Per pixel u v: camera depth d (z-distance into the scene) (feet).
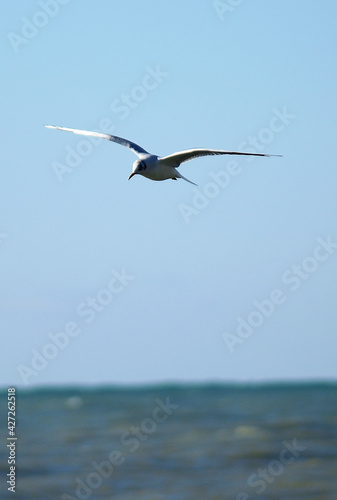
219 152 49.44
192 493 97.04
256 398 392.47
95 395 498.69
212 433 166.30
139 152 53.57
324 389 565.12
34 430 187.83
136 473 112.57
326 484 99.50
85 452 137.69
